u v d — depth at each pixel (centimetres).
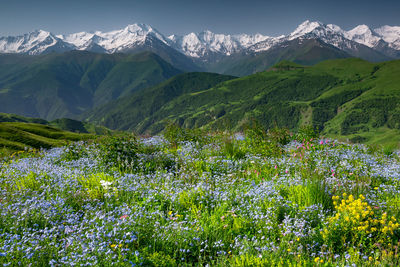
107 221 601
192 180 964
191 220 661
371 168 1105
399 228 587
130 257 505
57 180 902
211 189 830
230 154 1332
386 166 1180
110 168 1107
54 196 768
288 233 576
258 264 480
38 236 522
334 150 1317
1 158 1425
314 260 499
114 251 510
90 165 1098
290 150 1362
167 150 1402
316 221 662
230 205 745
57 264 459
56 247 507
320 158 1170
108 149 1188
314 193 760
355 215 593
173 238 571
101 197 782
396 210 683
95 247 489
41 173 970
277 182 903
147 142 1543
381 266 485
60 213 651
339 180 890
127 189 811
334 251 559
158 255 521
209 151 1384
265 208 712
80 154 1366
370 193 823
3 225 588
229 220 666
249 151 1409
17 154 1645
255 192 771
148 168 1125
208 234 601
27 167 1086
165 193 804
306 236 583
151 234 584
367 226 570
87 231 545
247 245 538
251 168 1109
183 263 520
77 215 655
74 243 508
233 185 910
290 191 812
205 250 552
